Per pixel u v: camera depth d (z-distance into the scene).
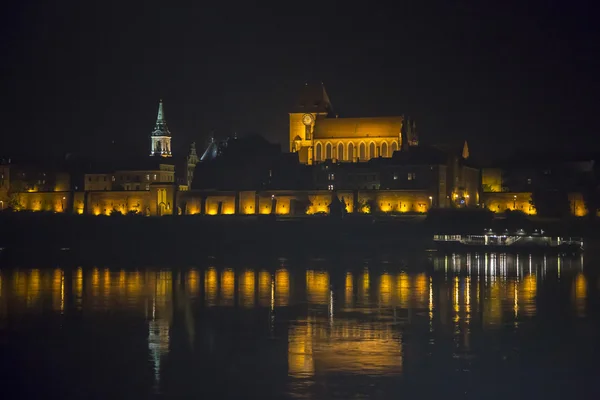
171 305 144.62
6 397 88.81
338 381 93.00
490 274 193.88
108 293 160.50
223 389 90.56
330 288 167.88
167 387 91.56
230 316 132.88
